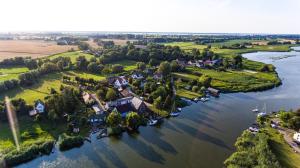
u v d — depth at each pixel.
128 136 96.25
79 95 126.88
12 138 90.12
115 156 82.31
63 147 86.75
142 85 154.12
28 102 120.69
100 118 105.81
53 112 103.06
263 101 139.62
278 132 97.12
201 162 78.75
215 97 146.38
